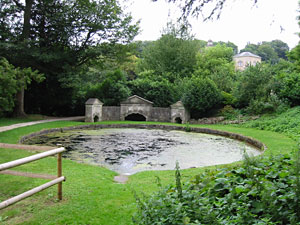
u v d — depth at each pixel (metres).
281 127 13.59
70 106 23.16
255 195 2.60
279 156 4.16
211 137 13.49
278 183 2.73
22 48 16.28
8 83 12.23
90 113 18.20
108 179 5.39
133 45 20.09
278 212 2.22
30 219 3.27
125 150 9.66
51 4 17.89
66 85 18.53
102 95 21.77
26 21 17.62
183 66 28.38
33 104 22.11
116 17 18.80
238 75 22.53
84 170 6.00
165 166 7.42
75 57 19.08
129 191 4.41
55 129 14.05
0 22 16.77
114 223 3.17
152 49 30.16
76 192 4.28
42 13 18.16
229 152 9.58
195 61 29.00
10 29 17.22
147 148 10.15
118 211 3.53
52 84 20.72
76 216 3.37
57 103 22.16
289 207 2.23
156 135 14.04
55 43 18.83
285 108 16.92
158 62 29.09
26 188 4.40
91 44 19.30
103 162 7.76
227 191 3.06
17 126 13.57
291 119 14.17
